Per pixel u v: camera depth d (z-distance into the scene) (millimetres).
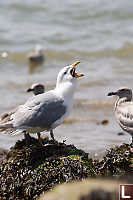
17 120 11742
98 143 14859
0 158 13227
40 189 10781
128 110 12500
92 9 33812
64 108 11828
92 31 30734
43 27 31562
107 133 15906
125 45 28188
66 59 26906
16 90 21172
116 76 22906
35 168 11352
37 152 11695
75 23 32094
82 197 9031
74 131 16172
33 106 11750
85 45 28547
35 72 24578
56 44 28891
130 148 11867
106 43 28672
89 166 11242
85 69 24391
